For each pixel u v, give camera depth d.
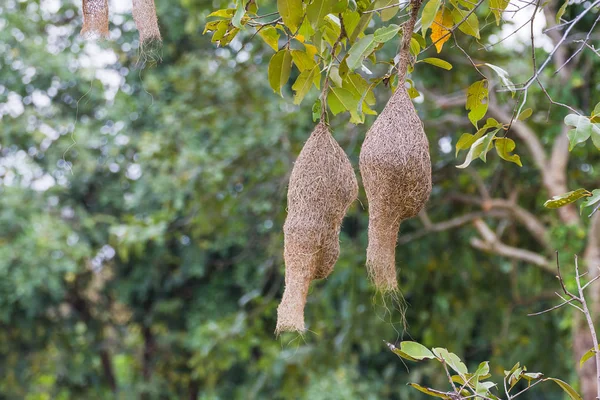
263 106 11.51
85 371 17.00
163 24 14.47
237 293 16.73
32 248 14.14
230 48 13.20
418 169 3.03
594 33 8.15
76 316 17.08
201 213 11.03
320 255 3.23
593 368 8.38
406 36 3.11
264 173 11.00
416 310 11.17
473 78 9.81
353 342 12.03
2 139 15.45
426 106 9.58
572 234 8.63
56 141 15.50
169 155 11.68
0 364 16.55
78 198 16.28
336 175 3.27
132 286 16.27
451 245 10.91
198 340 11.88
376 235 3.05
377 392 13.97
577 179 9.77
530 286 11.23
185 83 11.85
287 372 11.42
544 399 13.01
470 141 3.32
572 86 8.24
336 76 3.45
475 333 13.40
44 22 15.34
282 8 3.16
